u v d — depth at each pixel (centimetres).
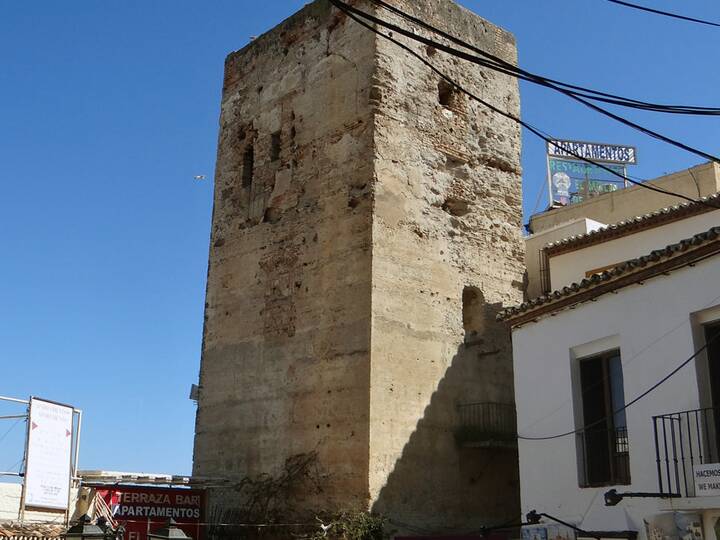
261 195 2719
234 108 2939
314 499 2233
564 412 1675
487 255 2619
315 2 2741
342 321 2325
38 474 1798
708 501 1330
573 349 1689
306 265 2486
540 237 2969
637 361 1540
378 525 2080
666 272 1512
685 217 2273
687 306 1470
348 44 2581
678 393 1456
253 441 2466
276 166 2700
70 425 1900
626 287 1591
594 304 1653
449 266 2498
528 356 1786
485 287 2578
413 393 2286
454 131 2644
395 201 2414
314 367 2359
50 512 1825
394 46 2542
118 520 2111
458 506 2291
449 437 2330
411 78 2566
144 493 2188
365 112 2458
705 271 1452
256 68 2902
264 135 2784
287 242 2572
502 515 2381
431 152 2559
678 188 3055
